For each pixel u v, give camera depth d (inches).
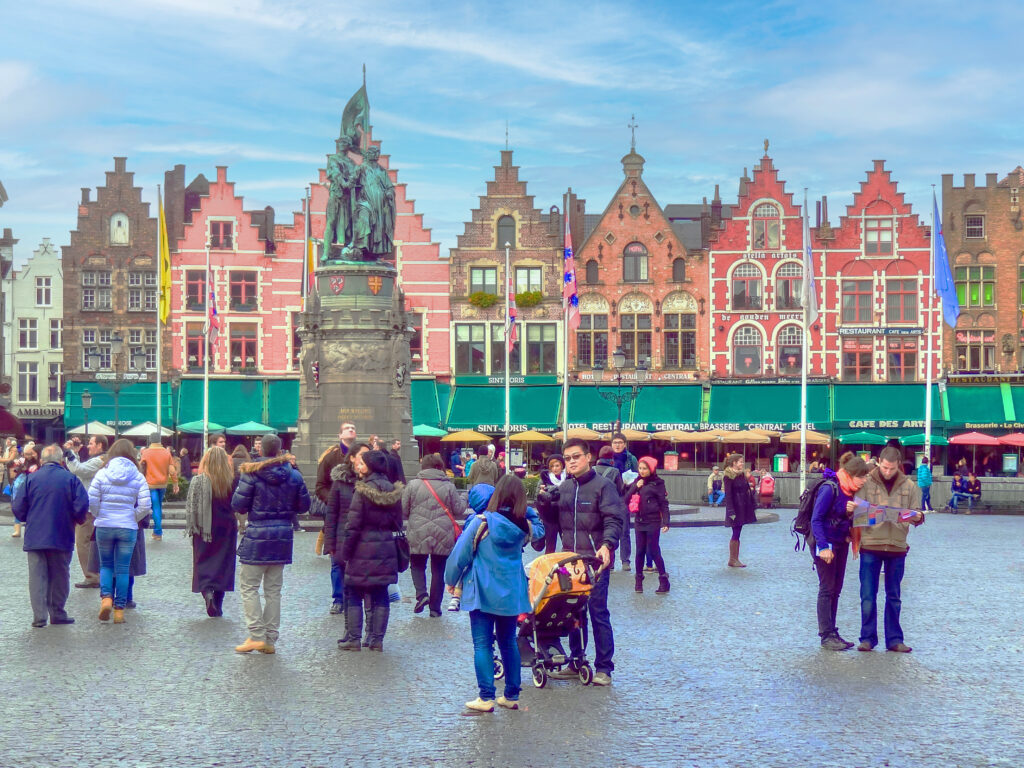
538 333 2470.5
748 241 2458.2
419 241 2480.3
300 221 2481.5
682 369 2463.1
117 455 632.4
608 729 407.5
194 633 593.9
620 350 1779.0
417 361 2474.2
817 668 513.0
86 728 404.5
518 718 423.5
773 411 2359.7
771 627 620.1
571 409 2393.0
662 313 2471.7
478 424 2388.0
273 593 547.8
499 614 434.6
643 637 589.6
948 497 1753.2
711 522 1364.4
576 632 490.6
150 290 2534.5
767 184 2460.6
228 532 645.3
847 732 403.2
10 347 2623.0
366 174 1385.3
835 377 2423.7
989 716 426.3
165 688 467.8
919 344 2421.3
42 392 2610.7
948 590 775.1
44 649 548.1
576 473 504.1
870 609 557.6
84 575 764.6
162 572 834.2
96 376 1835.6
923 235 2429.9
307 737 394.6
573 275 1899.6
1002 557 994.7
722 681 486.9
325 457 737.6
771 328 2452.0
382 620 553.9
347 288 1366.9
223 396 2429.9
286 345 2475.4
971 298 2417.6
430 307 2475.4
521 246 2480.3
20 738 390.9
